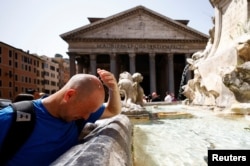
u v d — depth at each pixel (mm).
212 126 5246
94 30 53125
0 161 1577
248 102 6469
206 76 9492
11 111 1621
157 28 53938
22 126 1602
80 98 1774
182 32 54188
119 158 1553
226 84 6797
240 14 8531
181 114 7281
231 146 3434
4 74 61000
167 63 55844
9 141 1562
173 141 3891
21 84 70312
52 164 1266
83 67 64188
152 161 2801
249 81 6555
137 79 9852
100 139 1726
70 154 1425
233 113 6367
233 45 7602
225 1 9906
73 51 52625
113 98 2596
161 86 65500
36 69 82000
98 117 2494
